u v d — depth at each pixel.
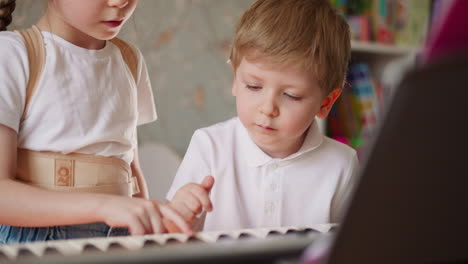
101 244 0.47
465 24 0.30
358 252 0.34
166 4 2.23
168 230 0.72
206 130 1.13
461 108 0.28
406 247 0.34
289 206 1.07
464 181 0.31
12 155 0.90
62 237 0.94
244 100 0.95
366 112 2.34
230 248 0.42
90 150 1.00
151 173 1.94
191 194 0.77
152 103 1.24
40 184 0.95
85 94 1.01
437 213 0.33
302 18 0.97
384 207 0.32
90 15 0.91
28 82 0.95
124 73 1.11
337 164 1.10
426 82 0.28
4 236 0.94
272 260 0.42
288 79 0.92
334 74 1.01
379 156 0.30
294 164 1.07
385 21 2.45
